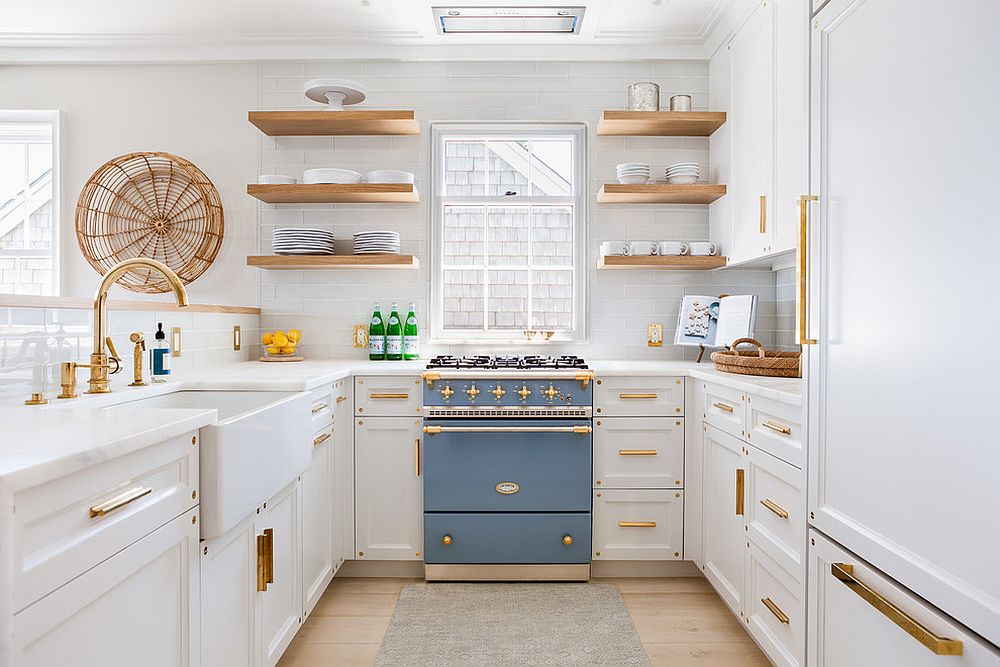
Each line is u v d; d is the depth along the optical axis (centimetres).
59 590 87
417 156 326
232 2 278
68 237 322
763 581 195
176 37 310
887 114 115
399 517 265
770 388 189
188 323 257
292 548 193
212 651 136
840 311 132
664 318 327
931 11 102
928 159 103
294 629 194
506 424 261
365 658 205
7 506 77
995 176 89
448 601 246
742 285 325
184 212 322
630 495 264
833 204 134
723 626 227
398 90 326
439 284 327
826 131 137
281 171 326
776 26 239
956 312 97
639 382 264
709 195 300
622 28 302
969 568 95
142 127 325
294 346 311
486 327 332
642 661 203
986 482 91
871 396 120
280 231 305
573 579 265
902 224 110
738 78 280
